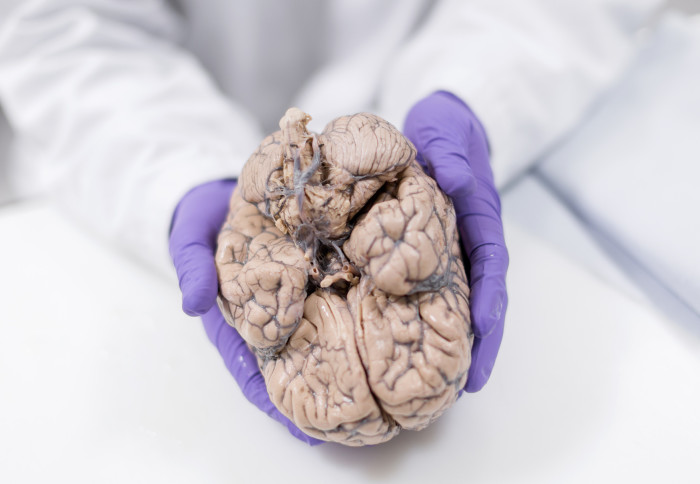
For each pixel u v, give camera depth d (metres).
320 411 0.89
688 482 1.04
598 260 1.53
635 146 1.61
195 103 1.81
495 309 0.98
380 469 1.09
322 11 2.13
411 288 0.84
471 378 1.03
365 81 2.12
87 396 1.28
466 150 1.24
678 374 1.21
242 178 0.99
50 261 1.64
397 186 0.90
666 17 1.86
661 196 1.46
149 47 1.95
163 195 1.48
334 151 0.88
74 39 1.78
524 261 1.47
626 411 1.15
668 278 1.37
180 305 1.49
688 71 1.68
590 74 1.70
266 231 1.02
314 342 0.93
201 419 1.21
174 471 1.13
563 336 1.30
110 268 1.61
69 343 1.41
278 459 1.13
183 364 1.33
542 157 1.76
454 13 1.92
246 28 2.11
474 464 1.09
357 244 0.86
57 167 1.73
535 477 1.06
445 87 1.57
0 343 1.42
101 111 1.68
